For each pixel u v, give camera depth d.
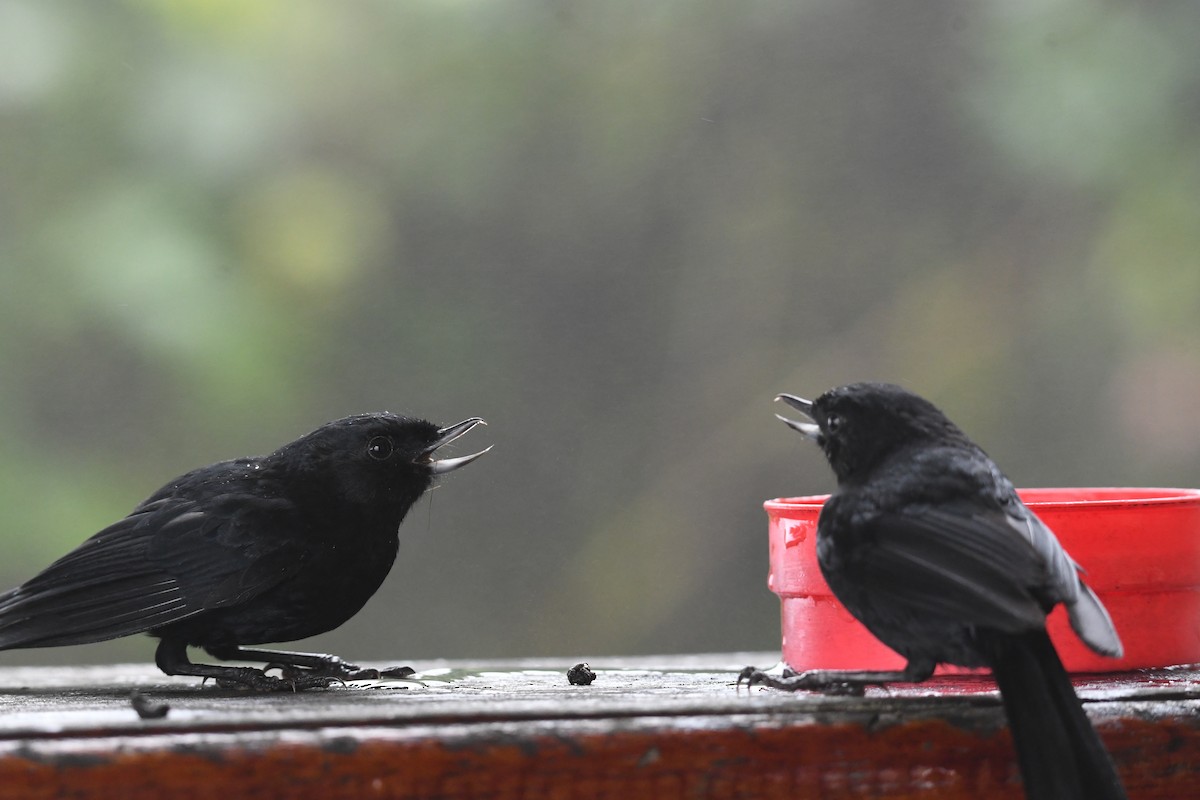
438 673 7.40
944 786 5.06
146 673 8.15
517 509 14.91
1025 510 5.61
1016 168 15.10
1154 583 6.03
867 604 5.59
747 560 15.12
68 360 13.67
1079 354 14.96
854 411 5.85
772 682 6.03
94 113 13.86
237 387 13.91
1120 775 5.17
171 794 4.64
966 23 15.30
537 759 4.82
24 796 4.57
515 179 15.26
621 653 14.94
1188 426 14.59
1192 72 14.38
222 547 6.65
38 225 13.69
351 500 6.86
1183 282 14.48
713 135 15.65
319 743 4.71
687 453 15.30
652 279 15.49
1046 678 4.99
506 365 15.08
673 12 15.59
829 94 15.60
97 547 6.72
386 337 14.61
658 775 4.90
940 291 15.33
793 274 15.53
